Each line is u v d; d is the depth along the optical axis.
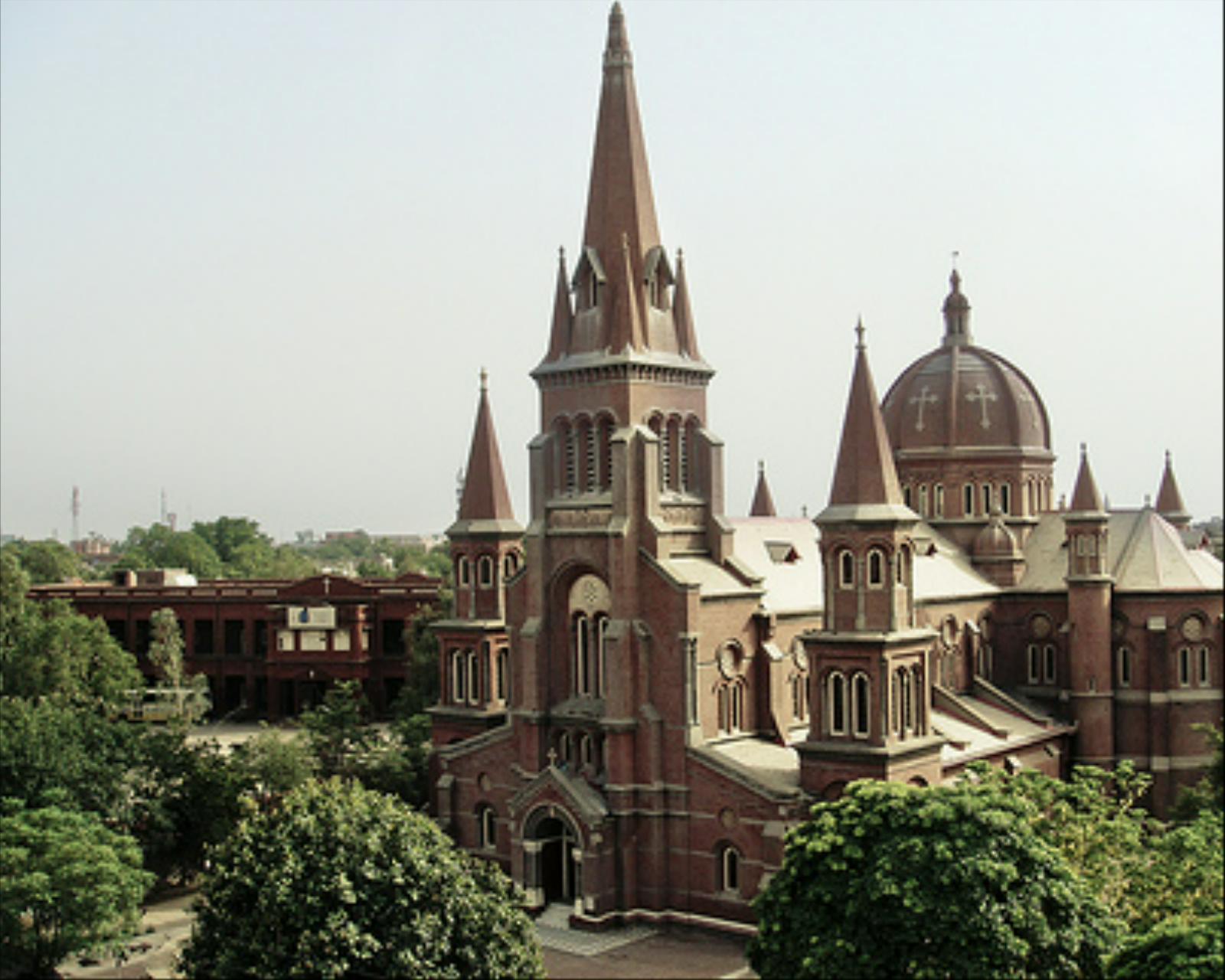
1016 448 106.50
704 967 67.19
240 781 83.12
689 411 81.31
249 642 151.62
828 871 52.47
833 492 74.00
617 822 74.75
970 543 106.00
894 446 109.38
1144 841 74.44
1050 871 51.81
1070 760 94.88
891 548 71.94
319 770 94.38
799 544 93.94
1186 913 56.00
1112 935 51.28
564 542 79.50
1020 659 100.69
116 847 67.31
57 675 120.12
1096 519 94.50
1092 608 94.81
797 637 84.75
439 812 85.75
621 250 79.19
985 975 47.81
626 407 77.38
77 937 62.38
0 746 73.62
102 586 160.75
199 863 81.69
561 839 78.50
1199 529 130.25
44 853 63.34
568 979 65.19
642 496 76.44
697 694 75.12
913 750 71.75
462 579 94.06
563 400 80.62
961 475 106.81
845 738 71.88
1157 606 95.00
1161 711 94.38
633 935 73.06
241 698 154.62
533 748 80.06
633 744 75.50
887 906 49.88
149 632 155.62
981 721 87.81
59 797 70.94
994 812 52.22
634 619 75.69
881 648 70.62
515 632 81.75
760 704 80.50
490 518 93.62
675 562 77.88
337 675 144.25
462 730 92.00
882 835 52.53
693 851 73.94
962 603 96.38
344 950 47.69
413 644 122.31
